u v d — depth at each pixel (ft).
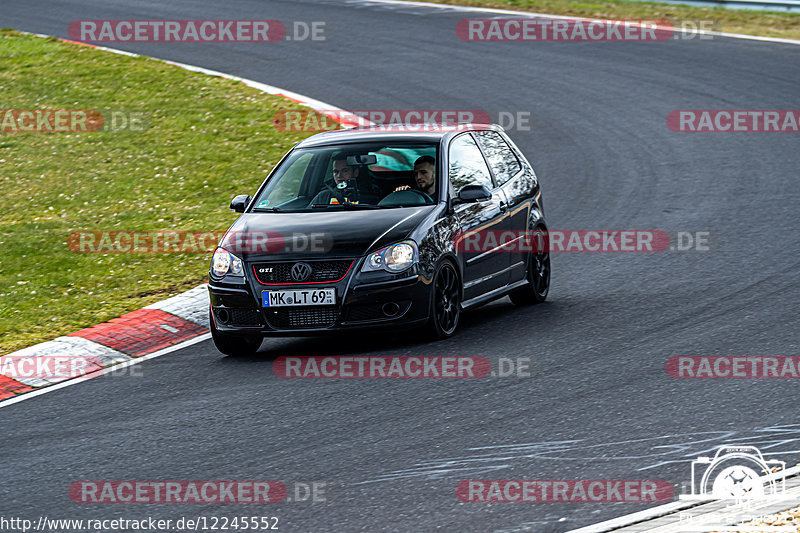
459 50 292.20
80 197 180.96
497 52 288.51
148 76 264.52
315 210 110.52
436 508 65.21
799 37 291.38
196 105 238.68
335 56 289.94
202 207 173.27
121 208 173.78
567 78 258.78
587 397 85.40
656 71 261.24
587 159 197.26
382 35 314.76
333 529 63.16
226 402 90.33
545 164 195.83
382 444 77.30
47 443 83.25
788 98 230.89
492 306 124.36
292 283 102.47
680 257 137.28
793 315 107.55
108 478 74.33
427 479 70.03
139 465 76.48
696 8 339.36
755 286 120.67
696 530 59.00
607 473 69.31
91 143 213.05
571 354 98.63
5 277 139.13
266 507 67.10
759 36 294.87
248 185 185.06
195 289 129.90
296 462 74.79
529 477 69.41
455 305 108.37
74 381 101.09
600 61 274.16
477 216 112.88
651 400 83.76
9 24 340.80
